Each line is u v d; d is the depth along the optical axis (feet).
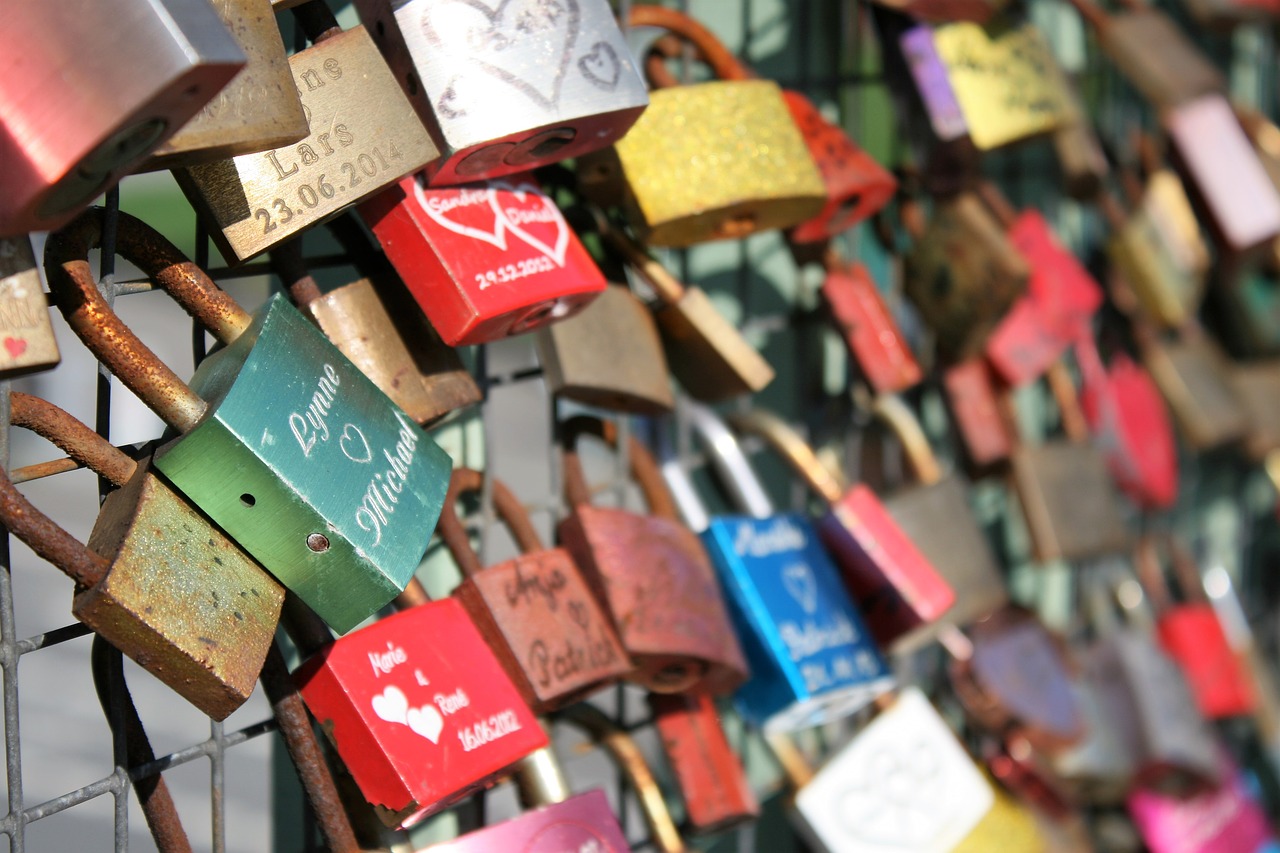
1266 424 6.44
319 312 3.04
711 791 3.99
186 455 2.47
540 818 3.31
